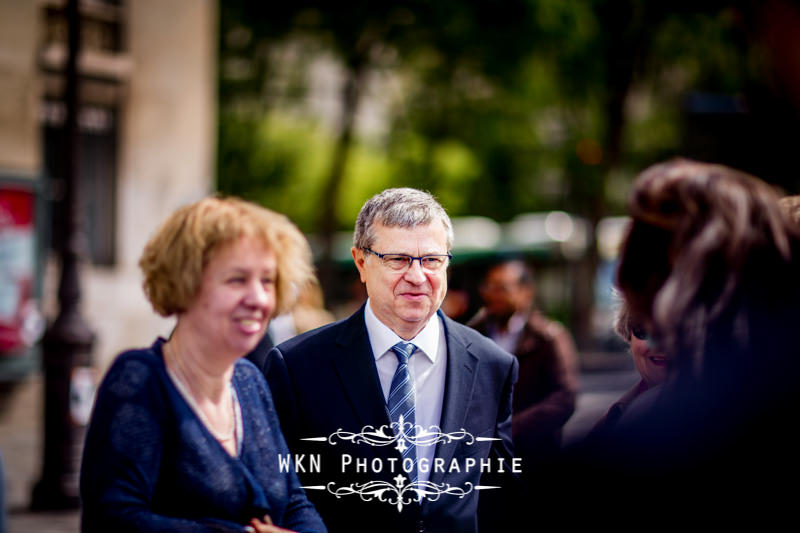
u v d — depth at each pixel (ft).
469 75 58.23
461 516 8.08
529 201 75.05
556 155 60.95
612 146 57.52
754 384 4.58
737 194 4.81
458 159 68.85
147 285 6.92
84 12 37.40
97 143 38.58
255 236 6.84
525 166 68.49
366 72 62.54
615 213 67.92
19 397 34.58
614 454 4.86
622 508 4.79
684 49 52.44
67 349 22.16
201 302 6.79
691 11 48.49
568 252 70.54
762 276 4.71
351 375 8.25
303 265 7.18
